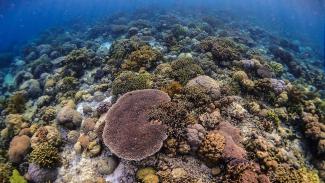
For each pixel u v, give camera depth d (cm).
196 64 224
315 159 177
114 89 203
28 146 181
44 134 181
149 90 177
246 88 213
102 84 226
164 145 148
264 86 213
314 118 192
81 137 175
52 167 162
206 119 164
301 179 148
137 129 147
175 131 150
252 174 138
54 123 199
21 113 239
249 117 185
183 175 139
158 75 213
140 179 139
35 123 208
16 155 176
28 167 171
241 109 186
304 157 179
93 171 157
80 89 238
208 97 179
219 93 190
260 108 199
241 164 139
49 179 160
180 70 211
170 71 214
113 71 239
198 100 176
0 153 193
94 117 191
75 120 190
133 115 156
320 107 220
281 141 178
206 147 146
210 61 240
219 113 174
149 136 143
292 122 198
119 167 151
